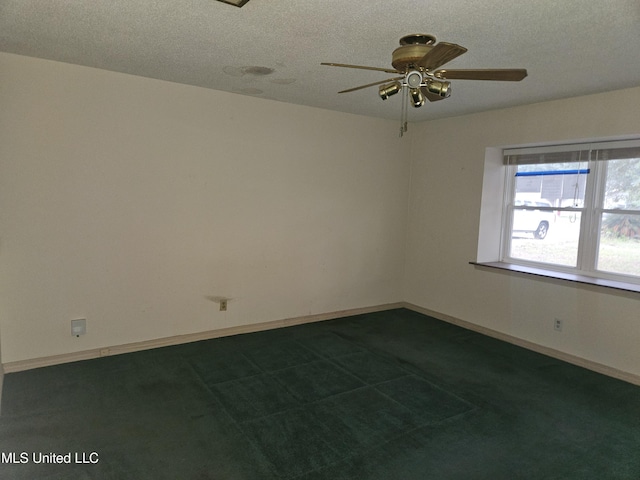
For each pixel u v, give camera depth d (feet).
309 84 11.75
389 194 17.04
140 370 11.15
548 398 10.32
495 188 15.11
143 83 11.64
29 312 10.85
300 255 15.12
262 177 13.97
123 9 7.27
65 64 10.58
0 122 10.01
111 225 11.65
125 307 12.11
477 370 11.89
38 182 10.61
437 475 7.38
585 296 12.21
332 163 15.40
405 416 9.30
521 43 8.20
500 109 14.07
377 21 7.38
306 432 8.56
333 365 11.93
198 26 7.89
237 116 13.25
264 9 7.04
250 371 11.34
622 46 8.26
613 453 8.14
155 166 12.09
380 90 8.01
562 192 13.52
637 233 11.75
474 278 15.23
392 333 14.78
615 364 11.64
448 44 5.95
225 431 8.50
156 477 7.10
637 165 11.66
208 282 13.38
